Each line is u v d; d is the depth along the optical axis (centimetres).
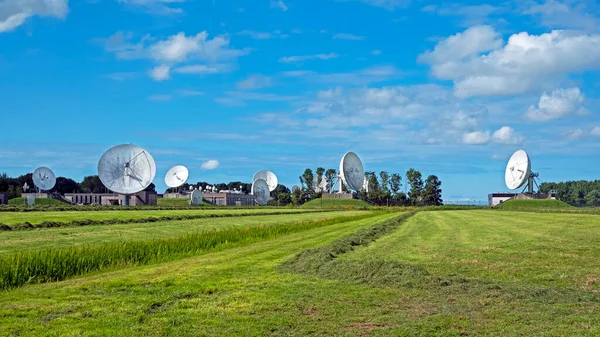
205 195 17512
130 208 9769
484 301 1675
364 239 3612
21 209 8106
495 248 3098
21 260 2192
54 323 1416
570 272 2219
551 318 1468
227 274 2144
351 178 14738
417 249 3072
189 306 1609
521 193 14412
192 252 3141
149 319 1465
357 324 1433
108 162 10781
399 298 1727
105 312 1528
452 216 7794
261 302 1661
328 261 2386
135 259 2734
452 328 1387
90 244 3578
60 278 2239
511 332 1344
